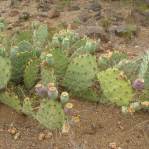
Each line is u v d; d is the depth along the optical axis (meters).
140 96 1.61
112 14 2.70
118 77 1.54
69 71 1.59
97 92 1.63
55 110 1.38
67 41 1.70
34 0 2.94
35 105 1.57
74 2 2.89
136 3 2.81
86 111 1.59
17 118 1.55
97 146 1.46
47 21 2.62
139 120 1.57
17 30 2.41
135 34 2.47
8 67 1.52
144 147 1.47
